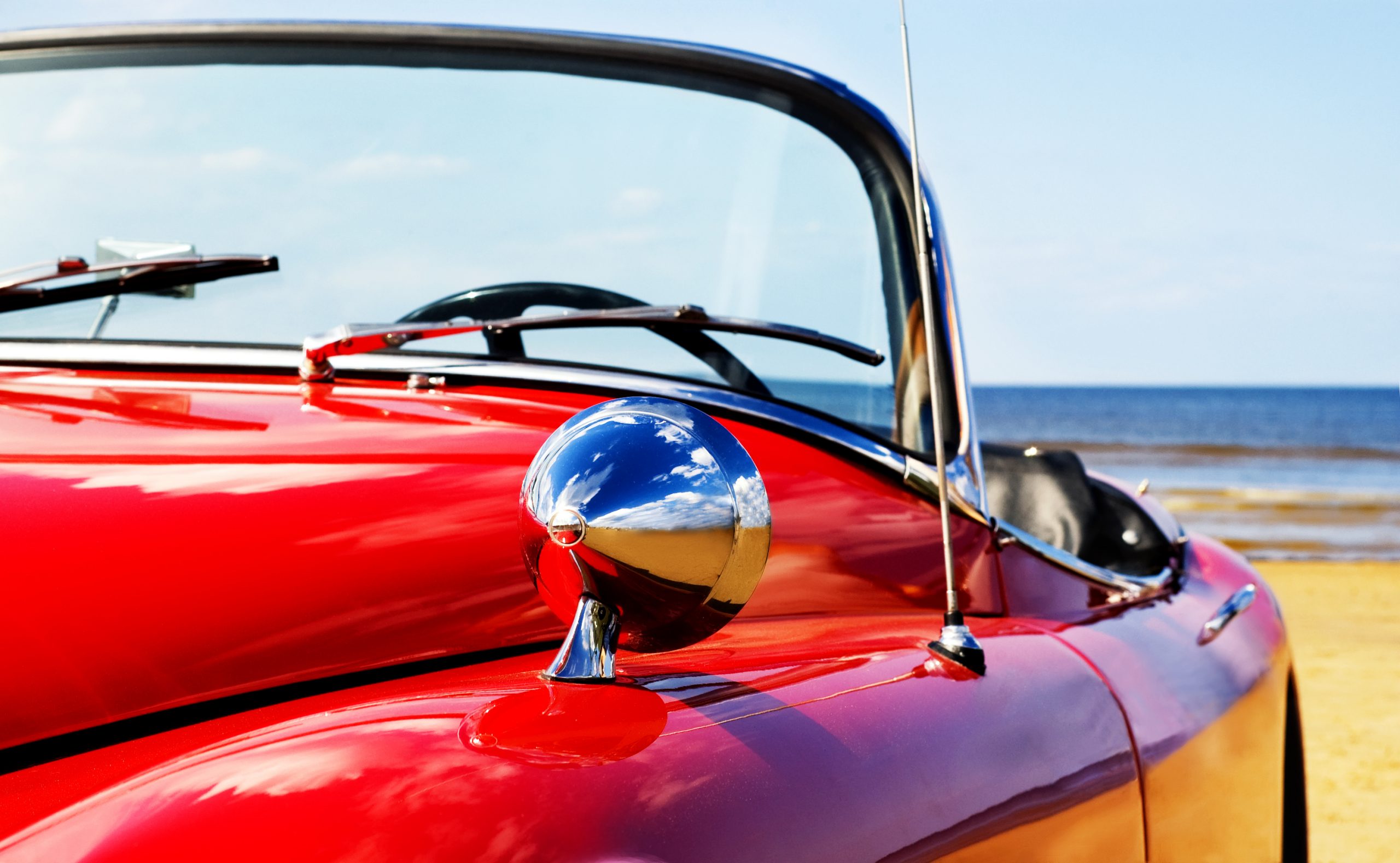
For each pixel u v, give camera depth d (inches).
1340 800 251.8
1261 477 1450.5
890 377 69.0
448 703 37.1
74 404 52.2
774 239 68.0
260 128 65.6
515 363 60.9
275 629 43.5
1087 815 48.8
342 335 57.5
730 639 48.8
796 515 57.6
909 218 69.6
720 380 65.1
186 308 61.4
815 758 37.8
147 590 42.3
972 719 45.2
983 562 64.6
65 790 35.4
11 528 42.3
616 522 35.5
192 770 33.7
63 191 64.7
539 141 65.9
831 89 68.6
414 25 66.4
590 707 35.8
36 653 40.4
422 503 48.1
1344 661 421.7
